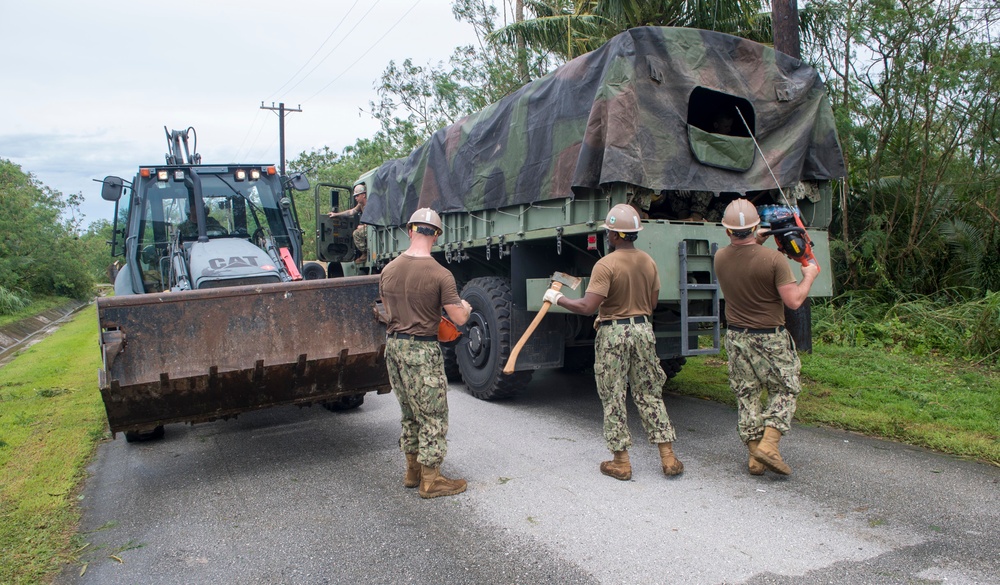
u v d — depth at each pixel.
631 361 4.19
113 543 3.53
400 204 8.51
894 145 9.37
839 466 4.28
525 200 5.96
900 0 9.05
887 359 7.26
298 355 4.59
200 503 4.07
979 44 8.46
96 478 4.64
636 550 3.20
